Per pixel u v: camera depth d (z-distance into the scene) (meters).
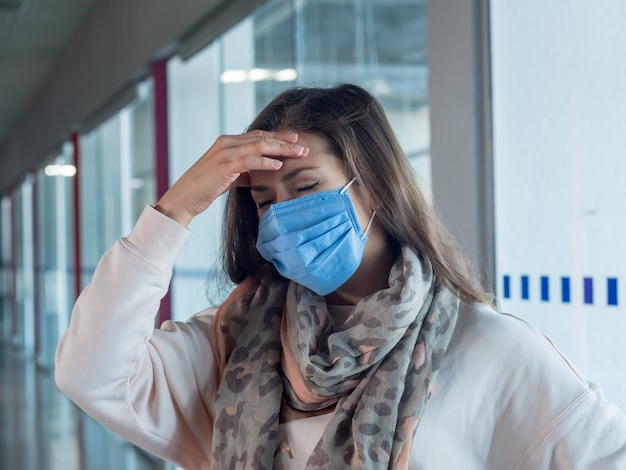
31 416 6.58
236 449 1.19
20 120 12.09
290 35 3.99
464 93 2.13
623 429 1.08
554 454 1.08
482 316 1.17
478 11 2.11
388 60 6.59
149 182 5.69
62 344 1.17
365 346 1.11
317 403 1.16
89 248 8.11
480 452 1.11
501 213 2.04
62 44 7.78
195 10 4.03
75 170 8.09
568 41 1.82
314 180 1.17
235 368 1.25
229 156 1.13
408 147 6.48
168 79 4.88
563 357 1.15
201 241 4.36
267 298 1.31
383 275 1.26
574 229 1.80
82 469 4.76
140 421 1.22
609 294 1.70
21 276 13.04
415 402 1.10
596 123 1.74
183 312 4.63
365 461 1.07
